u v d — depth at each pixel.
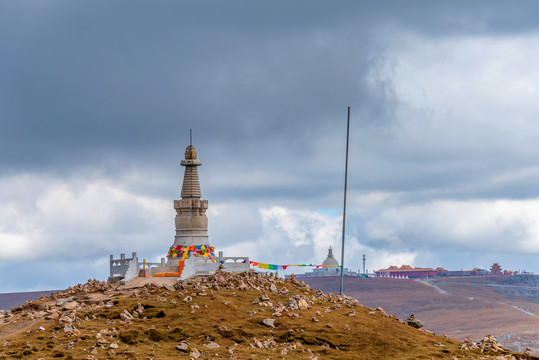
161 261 175.12
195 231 177.88
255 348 140.62
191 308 153.25
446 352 147.25
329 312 160.38
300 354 139.50
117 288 166.00
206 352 136.38
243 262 177.75
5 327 148.25
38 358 130.50
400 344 149.12
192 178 180.38
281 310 155.62
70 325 143.75
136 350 135.38
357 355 142.00
